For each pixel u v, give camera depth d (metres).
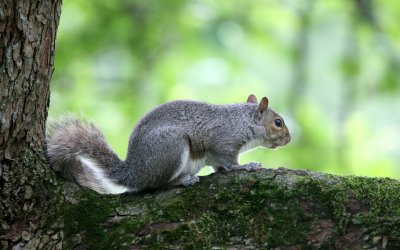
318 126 17.95
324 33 20.95
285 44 19.84
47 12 8.37
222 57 19.80
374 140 18.28
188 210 8.47
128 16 18.77
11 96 8.28
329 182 8.45
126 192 9.00
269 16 20.02
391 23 19.70
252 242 8.15
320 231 8.09
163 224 8.34
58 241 8.33
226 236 8.23
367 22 19.55
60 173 8.88
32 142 8.66
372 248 7.88
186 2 19.28
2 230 8.27
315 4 20.12
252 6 20.00
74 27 18.44
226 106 11.05
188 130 10.19
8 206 8.34
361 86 19.45
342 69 19.48
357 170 17.31
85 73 18.12
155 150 9.70
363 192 8.27
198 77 19.27
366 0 19.59
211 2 19.95
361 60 19.50
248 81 20.41
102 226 8.39
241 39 19.89
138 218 8.42
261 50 20.80
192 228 8.29
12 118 8.36
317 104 20.50
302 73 19.36
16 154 8.52
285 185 8.50
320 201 8.30
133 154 9.84
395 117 20.61
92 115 17.28
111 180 9.88
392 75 19.34
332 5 20.75
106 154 9.90
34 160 8.65
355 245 7.94
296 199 8.36
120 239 8.25
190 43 19.19
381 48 19.52
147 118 10.05
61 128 9.74
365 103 20.88
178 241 8.20
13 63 8.20
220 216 8.40
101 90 18.22
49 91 8.81
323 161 17.27
